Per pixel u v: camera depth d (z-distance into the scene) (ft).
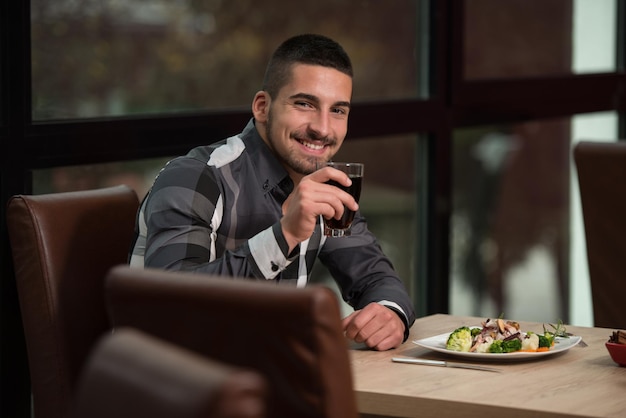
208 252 6.91
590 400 5.28
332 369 3.72
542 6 13.03
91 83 8.50
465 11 11.95
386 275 7.79
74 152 8.14
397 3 11.31
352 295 7.90
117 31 8.68
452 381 5.72
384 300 7.27
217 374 2.68
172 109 9.21
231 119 9.50
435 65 11.53
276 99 7.34
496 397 5.34
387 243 11.56
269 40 10.10
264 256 6.46
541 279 13.74
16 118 7.72
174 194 6.95
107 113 8.65
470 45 12.07
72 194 7.47
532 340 6.25
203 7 9.43
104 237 7.52
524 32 12.79
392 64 11.30
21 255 7.14
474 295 12.75
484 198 12.66
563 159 13.74
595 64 14.07
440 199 11.73
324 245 7.93
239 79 9.83
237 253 6.54
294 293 3.70
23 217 7.11
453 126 11.77
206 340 3.90
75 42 8.34
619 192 9.23
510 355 6.06
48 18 8.11
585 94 13.50
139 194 8.99
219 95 9.64
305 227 6.36
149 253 6.80
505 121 12.43
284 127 7.28
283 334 3.71
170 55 9.15
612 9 14.32
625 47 14.48
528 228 13.41
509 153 12.89
